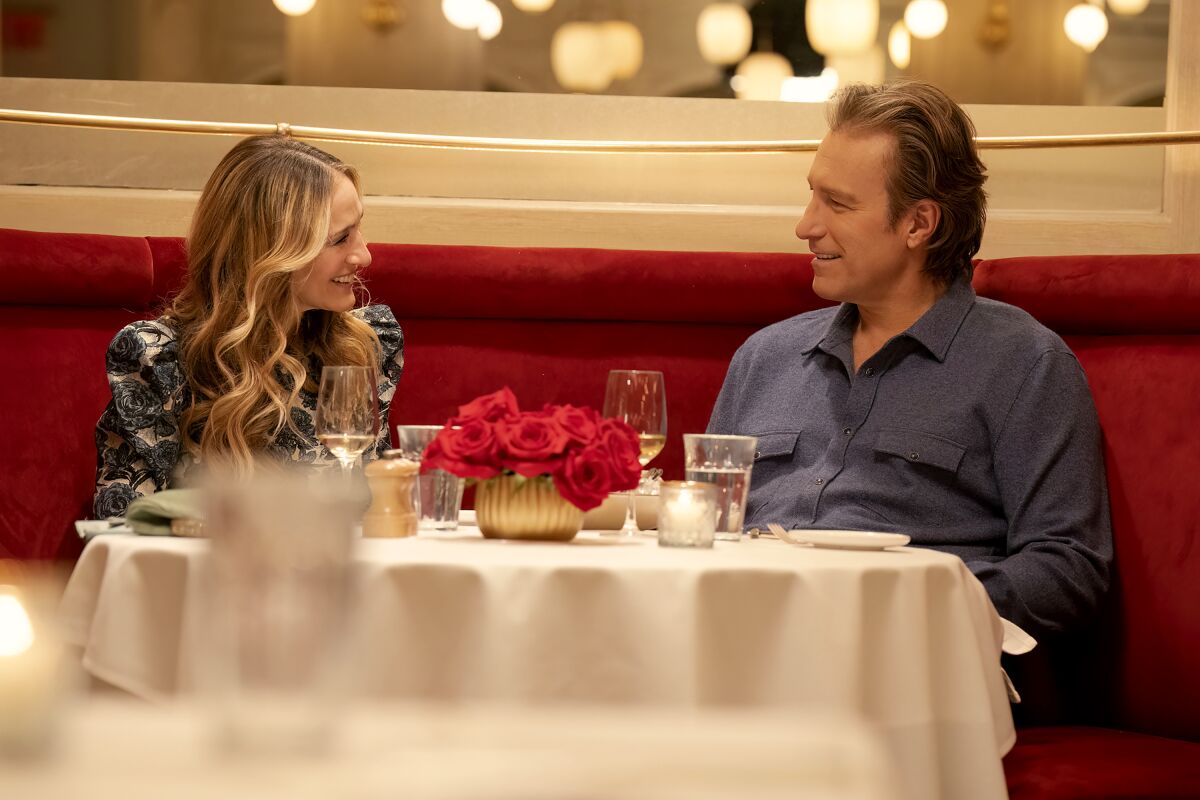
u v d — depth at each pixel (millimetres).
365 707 446
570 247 3287
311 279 2639
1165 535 2441
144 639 1564
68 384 2830
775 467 2551
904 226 2492
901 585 1600
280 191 2580
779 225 3322
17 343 2818
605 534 1927
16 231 2820
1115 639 2461
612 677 1477
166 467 2479
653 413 1885
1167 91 3338
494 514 1731
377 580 1481
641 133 3357
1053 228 3318
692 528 1707
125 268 2873
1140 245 3320
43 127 3291
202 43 3332
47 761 369
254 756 372
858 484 2414
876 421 2445
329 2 3338
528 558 1523
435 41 3354
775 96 3379
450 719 409
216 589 435
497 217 3311
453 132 3344
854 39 3371
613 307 3037
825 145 2531
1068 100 3371
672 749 382
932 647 1656
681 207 3344
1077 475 2354
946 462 2375
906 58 3383
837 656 1529
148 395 2494
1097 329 2709
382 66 3352
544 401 3035
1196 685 2361
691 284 3008
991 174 3352
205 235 2619
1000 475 2379
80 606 1655
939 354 2438
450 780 350
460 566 1486
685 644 1477
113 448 2498
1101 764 2029
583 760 369
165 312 2648
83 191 3270
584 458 1705
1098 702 2482
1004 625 2021
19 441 2779
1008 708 1811
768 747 386
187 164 3320
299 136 3113
